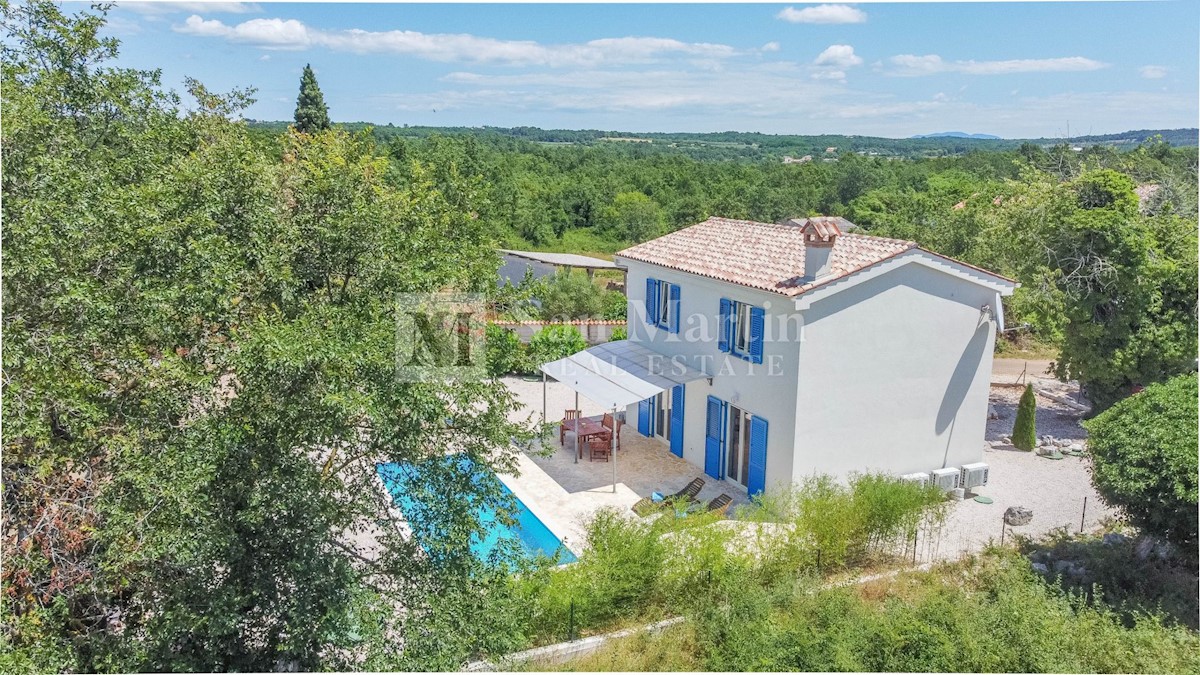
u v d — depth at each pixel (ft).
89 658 38.04
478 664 44.27
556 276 140.36
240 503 38.27
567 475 79.00
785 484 67.31
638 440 90.74
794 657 44.62
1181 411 53.83
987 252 116.37
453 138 277.23
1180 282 88.53
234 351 36.60
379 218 42.70
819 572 55.88
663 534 55.77
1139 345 88.94
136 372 37.93
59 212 38.63
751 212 284.00
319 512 39.06
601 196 287.28
